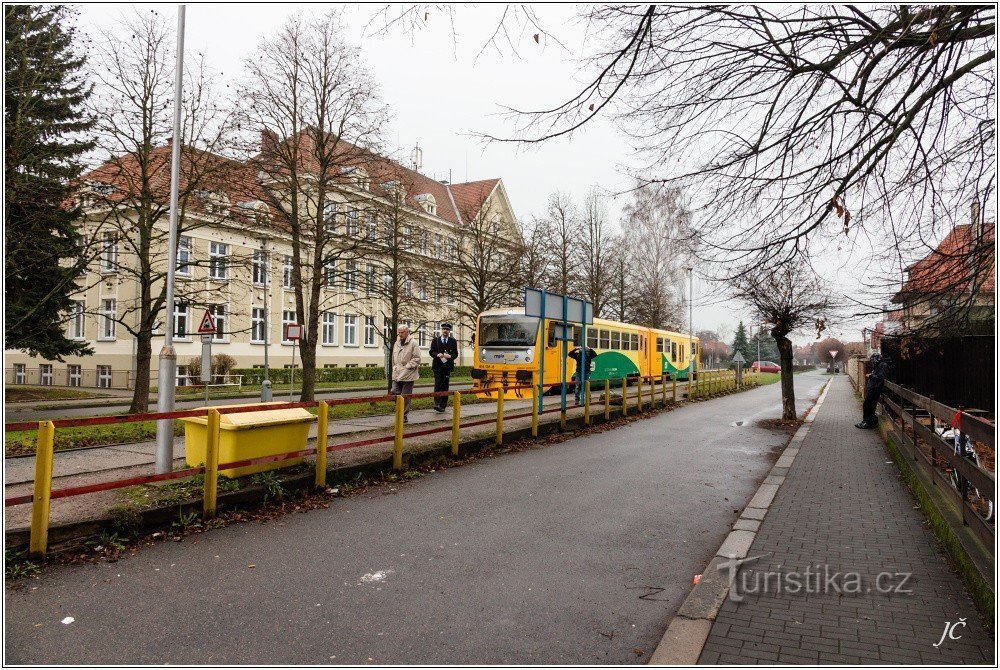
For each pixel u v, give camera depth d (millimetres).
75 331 35281
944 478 6199
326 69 16250
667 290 40094
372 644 3711
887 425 12500
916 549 5422
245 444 6773
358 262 19500
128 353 32969
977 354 8461
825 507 6918
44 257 13656
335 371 35656
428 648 3674
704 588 4531
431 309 37969
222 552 5285
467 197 52688
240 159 15656
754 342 93125
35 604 4172
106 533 5363
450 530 6043
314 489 7285
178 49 7828
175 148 7699
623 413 16344
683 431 14000
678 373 36594
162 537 5594
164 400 7156
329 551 5359
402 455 8641
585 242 33875
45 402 20703
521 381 19734
